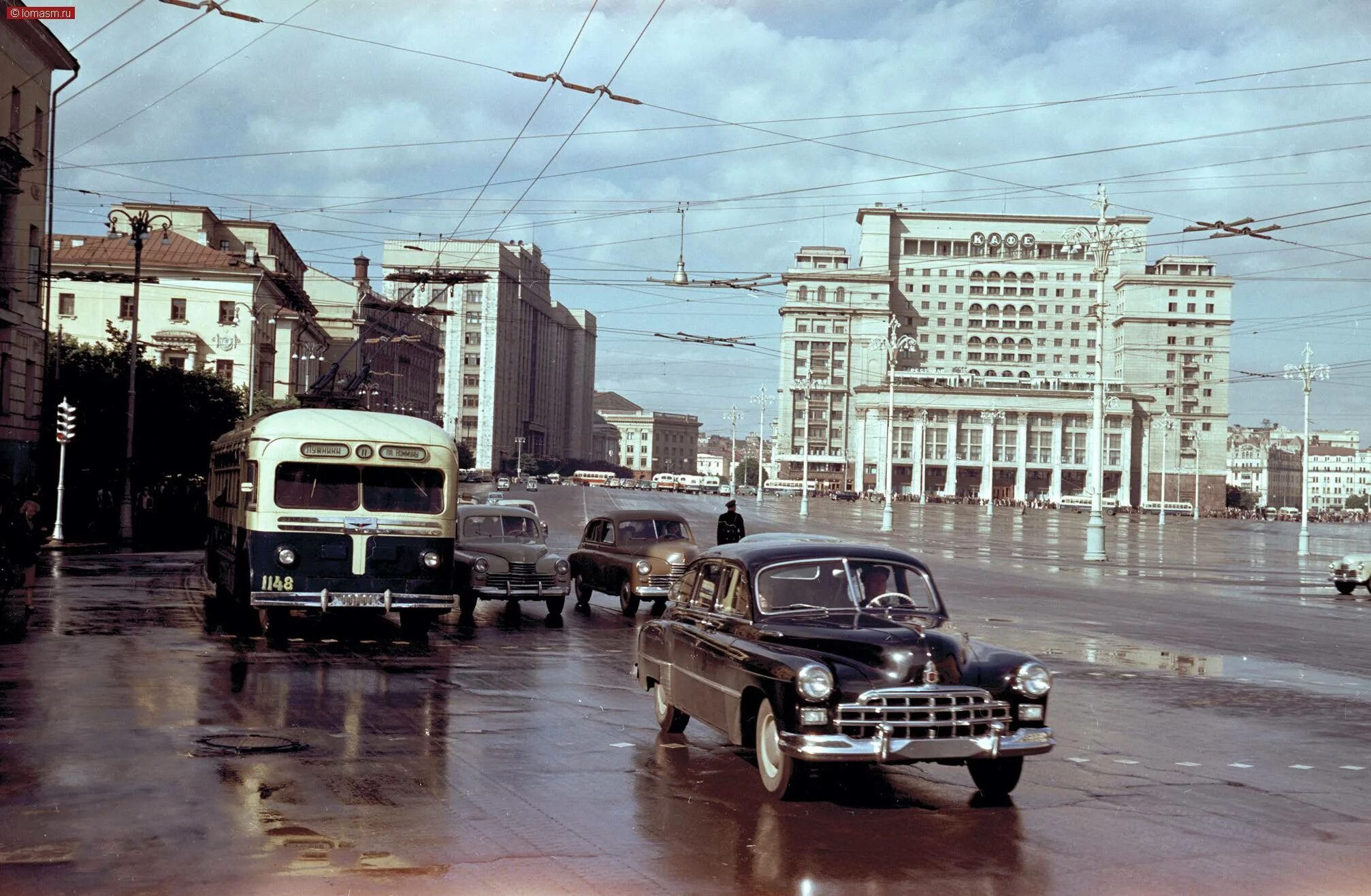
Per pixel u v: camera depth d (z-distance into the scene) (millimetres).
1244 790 8398
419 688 12102
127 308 72125
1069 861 6566
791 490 174750
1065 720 11219
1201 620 22469
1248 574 39156
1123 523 107812
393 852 6426
